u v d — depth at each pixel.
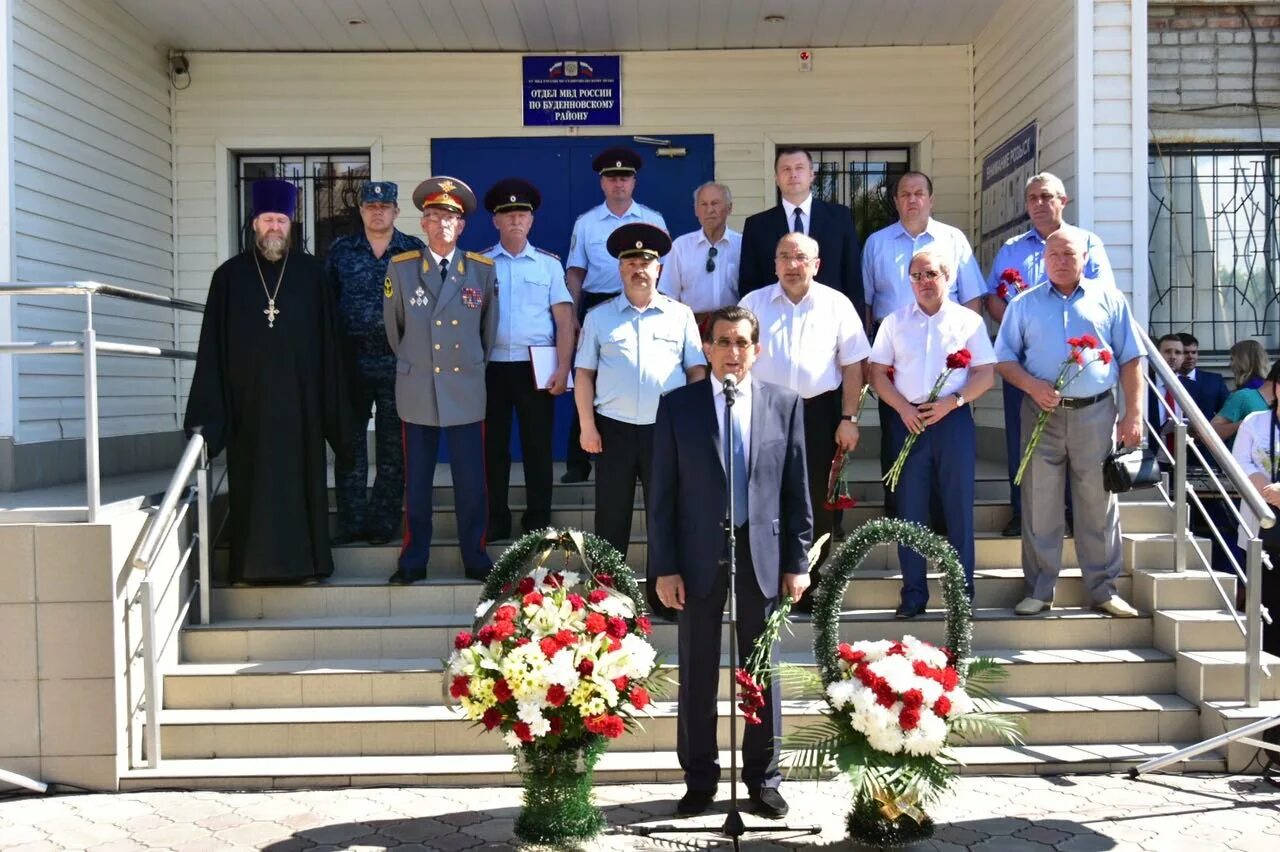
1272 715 4.46
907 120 8.02
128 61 7.29
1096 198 6.12
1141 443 5.14
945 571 4.02
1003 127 7.37
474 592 5.38
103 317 6.89
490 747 4.71
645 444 5.07
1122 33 6.11
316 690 4.89
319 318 5.46
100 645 4.51
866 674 3.68
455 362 5.30
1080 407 5.16
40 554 4.52
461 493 5.40
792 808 4.25
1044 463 5.22
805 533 4.18
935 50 8.02
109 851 3.87
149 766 4.59
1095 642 5.21
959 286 5.80
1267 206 7.32
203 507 5.28
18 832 4.05
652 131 8.00
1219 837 3.92
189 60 7.92
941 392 5.14
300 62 7.94
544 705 3.67
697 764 4.16
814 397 5.24
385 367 5.75
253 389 5.30
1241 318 7.36
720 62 7.98
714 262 5.93
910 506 5.22
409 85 7.96
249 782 4.48
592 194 8.01
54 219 6.36
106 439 6.82
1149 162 7.31
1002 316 5.76
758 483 4.08
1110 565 5.26
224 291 5.38
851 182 8.18
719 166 8.01
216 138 7.94
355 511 5.77
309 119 7.95
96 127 6.85
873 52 8.00
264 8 7.09
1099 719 4.76
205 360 5.31
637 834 3.98
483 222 8.02
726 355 4.03
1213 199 7.33
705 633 4.12
